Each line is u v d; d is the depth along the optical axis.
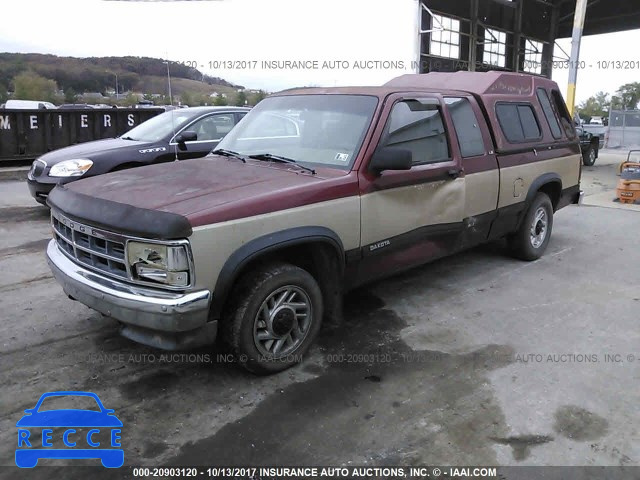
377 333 4.35
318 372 3.73
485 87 5.55
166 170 4.15
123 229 3.13
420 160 4.51
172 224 3.02
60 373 3.68
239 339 3.43
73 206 3.51
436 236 4.76
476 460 2.84
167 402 3.35
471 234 5.23
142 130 8.74
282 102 4.85
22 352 3.95
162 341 3.24
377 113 4.18
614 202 10.34
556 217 8.92
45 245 6.71
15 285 5.30
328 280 3.99
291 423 3.15
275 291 3.54
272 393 3.46
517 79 6.05
